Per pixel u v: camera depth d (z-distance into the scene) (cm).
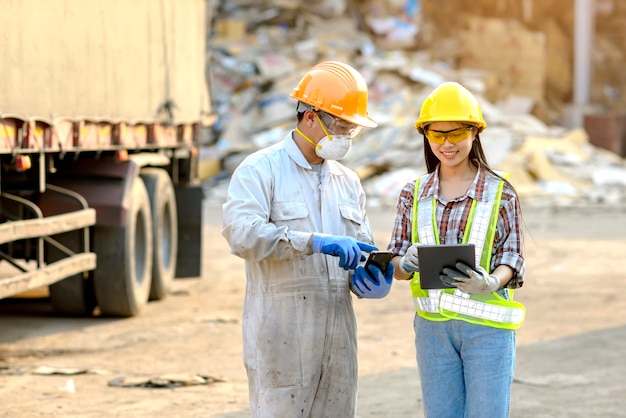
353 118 524
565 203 2852
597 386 879
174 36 1364
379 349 1047
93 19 1089
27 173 1016
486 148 3130
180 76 1393
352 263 502
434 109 513
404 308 1314
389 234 2202
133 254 1183
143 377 900
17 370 928
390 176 3002
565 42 4762
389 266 530
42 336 1090
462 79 3681
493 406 511
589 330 1148
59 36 1003
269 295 524
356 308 1316
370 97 3450
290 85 3497
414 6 4162
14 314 1221
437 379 525
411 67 3600
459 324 514
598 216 2605
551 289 1470
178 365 963
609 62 4822
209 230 2300
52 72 985
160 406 805
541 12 4738
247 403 817
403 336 1119
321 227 535
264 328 524
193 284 1509
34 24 943
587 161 3253
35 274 973
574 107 4341
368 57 3678
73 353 1013
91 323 1169
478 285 491
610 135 4244
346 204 546
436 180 527
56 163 1162
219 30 3859
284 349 522
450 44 4156
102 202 1138
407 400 833
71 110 1030
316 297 527
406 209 536
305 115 531
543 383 891
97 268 1159
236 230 514
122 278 1159
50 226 1012
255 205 519
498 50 4175
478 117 514
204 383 884
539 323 1195
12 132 904
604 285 1507
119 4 1164
